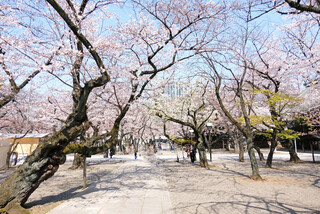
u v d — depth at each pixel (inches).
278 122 499.8
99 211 218.4
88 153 299.4
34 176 228.5
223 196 267.3
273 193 277.1
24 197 223.8
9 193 218.7
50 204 249.8
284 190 293.0
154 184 366.6
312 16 382.6
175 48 311.1
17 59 273.6
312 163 634.8
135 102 500.1
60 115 589.3
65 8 282.8
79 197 283.3
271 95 579.8
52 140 235.8
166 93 703.7
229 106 803.4
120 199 265.9
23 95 548.1
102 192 310.8
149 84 524.7
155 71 339.3
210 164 666.8
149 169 586.9
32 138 991.0
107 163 790.5
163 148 1920.5
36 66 244.8
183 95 727.1
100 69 231.9
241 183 347.9
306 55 501.0
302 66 498.9
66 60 271.0
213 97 739.4
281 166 574.2
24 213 210.1
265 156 925.2
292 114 634.8
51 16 267.7
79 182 410.3
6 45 262.4
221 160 802.8
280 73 573.9
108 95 537.3
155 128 1300.4
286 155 948.6
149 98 529.0
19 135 933.2
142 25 308.8
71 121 249.1
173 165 681.6
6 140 695.7
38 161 232.4
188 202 244.1
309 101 647.8
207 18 308.5
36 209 228.8
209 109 746.8
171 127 1086.4
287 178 387.9
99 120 603.2
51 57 273.3
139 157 1075.9
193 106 687.1
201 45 345.1
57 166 247.0
